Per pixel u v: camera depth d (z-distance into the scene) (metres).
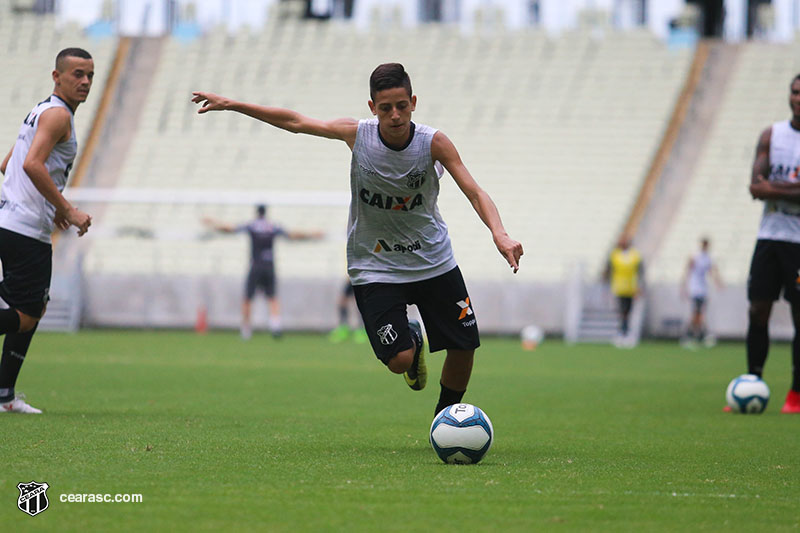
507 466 19.48
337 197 88.50
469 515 14.62
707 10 121.38
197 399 33.06
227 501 15.35
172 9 114.62
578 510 15.14
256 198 87.81
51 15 113.75
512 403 34.28
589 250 92.38
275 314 75.44
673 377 46.97
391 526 13.81
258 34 112.12
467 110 103.94
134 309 90.06
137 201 87.25
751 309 32.72
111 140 103.38
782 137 31.45
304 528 13.61
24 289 25.66
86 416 26.84
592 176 97.25
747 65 104.44
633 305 84.38
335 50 110.12
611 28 108.06
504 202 96.12
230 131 103.81
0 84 108.38
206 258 95.62
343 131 20.44
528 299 87.06
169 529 13.43
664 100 102.25
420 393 36.81
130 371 44.81
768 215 32.00
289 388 38.16
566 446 23.11
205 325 87.50
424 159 20.25
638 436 25.36
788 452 22.48
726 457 21.55
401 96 19.55
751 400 31.55
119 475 17.47
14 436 22.20
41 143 24.75
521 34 109.62
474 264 93.06
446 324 21.42
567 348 72.56
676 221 92.88
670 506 15.61
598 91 103.75
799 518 14.89
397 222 20.88
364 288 21.36
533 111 103.12
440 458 19.61
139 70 109.44
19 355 26.86
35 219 25.53
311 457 20.19
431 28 110.94
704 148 98.06
